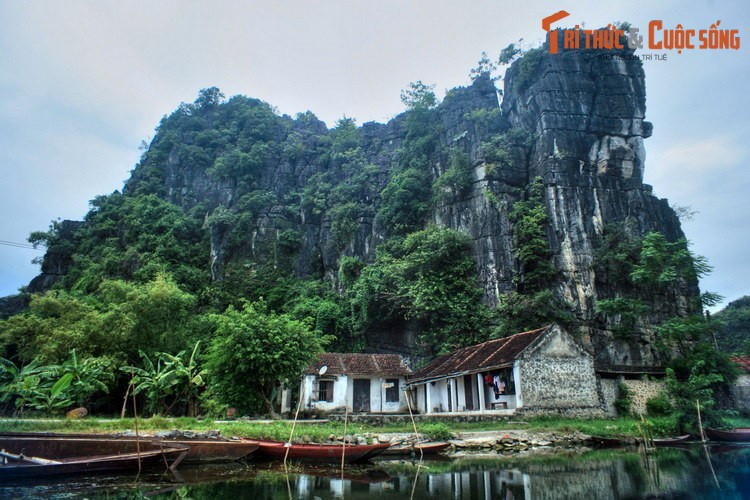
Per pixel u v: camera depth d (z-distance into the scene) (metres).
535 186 44.91
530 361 24.78
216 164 73.25
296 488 12.27
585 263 41.00
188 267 61.25
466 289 42.28
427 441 19.77
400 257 49.19
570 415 24.59
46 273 70.06
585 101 48.19
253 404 27.03
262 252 61.88
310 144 78.44
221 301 56.19
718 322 33.59
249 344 26.12
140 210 69.62
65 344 30.72
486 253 43.53
